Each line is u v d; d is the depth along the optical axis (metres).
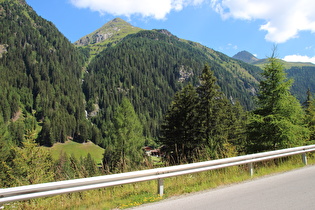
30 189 3.93
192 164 5.76
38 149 12.04
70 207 4.81
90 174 7.17
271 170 7.45
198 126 22.22
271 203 4.39
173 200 4.91
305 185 5.55
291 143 12.27
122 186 6.19
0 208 4.55
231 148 9.91
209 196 5.04
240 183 6.11
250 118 13.71
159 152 20.98
